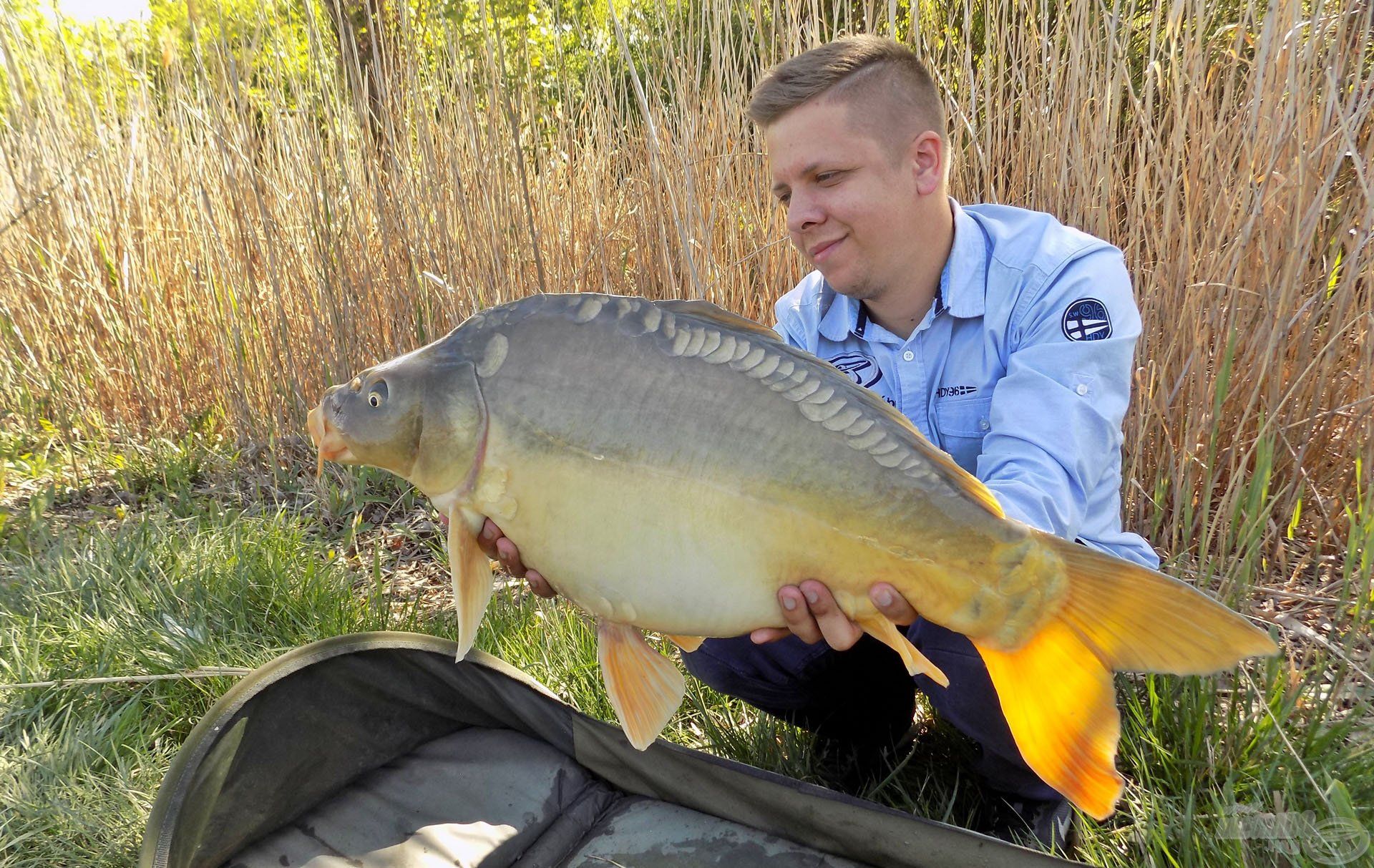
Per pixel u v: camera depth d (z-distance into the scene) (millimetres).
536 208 3826
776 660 1942
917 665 1289
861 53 1767
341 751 1859
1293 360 2775
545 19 3809
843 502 1265
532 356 1329
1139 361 2840
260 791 1728
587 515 1312
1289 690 1985
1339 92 2770
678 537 1296
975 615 1267
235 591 2756
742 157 3312
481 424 1328
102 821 1898
